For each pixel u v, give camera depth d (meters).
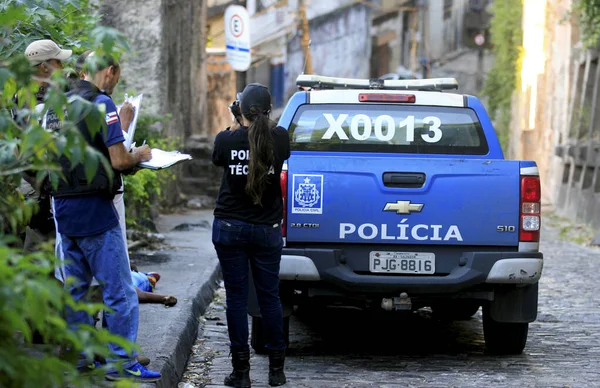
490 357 11.66
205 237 22.67
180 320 11.73
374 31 70.38
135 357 8.48
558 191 38.53
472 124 11.70
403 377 10.45
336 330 13.45
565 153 36.47
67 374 4.91
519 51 51.28
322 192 10.61
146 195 20.67
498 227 10.66
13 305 4.34
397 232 10.61
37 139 5.06
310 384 9.99
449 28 72.12
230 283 9.48
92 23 12.40
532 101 49.16
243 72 48.47
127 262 8.41
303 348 12.10
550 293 17.16
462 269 10.63
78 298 8.40
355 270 10.68
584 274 19.86
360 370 10.78
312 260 10.53
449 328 13.73
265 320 9.65
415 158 10.66
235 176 9.24
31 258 4.63
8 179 5.96
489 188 10.66
